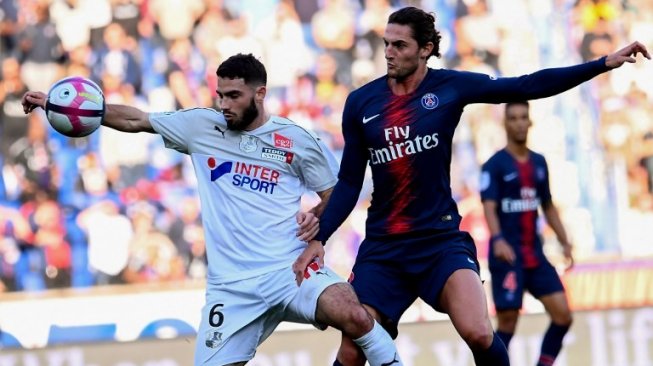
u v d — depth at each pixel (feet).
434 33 60.39
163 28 131.03
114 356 108.37
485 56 134.62
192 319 111.65
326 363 107.55
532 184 98.84
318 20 133.18
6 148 123.13
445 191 62.28
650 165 131.75
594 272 117.80
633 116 132.57
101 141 123.95
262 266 62.49
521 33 135.03
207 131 63.16
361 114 61.21
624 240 127.75
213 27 131.85
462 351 109.19
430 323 109.50
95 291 113.50
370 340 60.29
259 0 132.57
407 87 60.90
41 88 127.95
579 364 114.62
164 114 63.52
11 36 128.77
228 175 63.21
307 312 61.21
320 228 62.23
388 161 61.00
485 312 59.88
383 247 63.05
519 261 97.71
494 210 97.40
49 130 124.16
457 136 129.59
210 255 63.67
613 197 129.59
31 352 107.86
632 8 137.28
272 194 63.26
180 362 108.68
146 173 124.06
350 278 64.44
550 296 97.60
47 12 130.00
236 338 63.10
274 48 132.05
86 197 122.21
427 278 62.28
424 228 61.87
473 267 61.57
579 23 135.95
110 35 130.21
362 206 125.08
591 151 131.03
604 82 133.08
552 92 59.06
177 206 123.13
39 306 110.63
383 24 134.10
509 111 98.89
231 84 60.95
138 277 119.75
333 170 64.95
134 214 122.01
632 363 115.65
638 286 117.60
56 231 120.06
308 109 131.13
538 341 112.68
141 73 129.70
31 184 122.01
